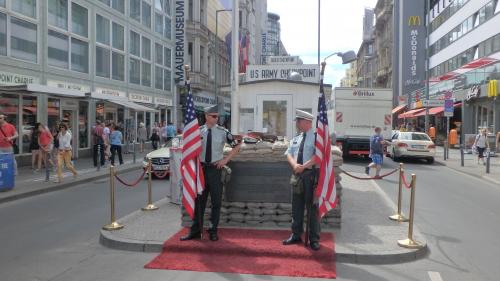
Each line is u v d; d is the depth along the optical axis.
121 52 27.28
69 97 20.59
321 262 6.59
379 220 8.95
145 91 31.45
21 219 9.53
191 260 6.63
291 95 12.82
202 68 43.75
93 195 12.65
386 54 76.44
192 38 40.66
